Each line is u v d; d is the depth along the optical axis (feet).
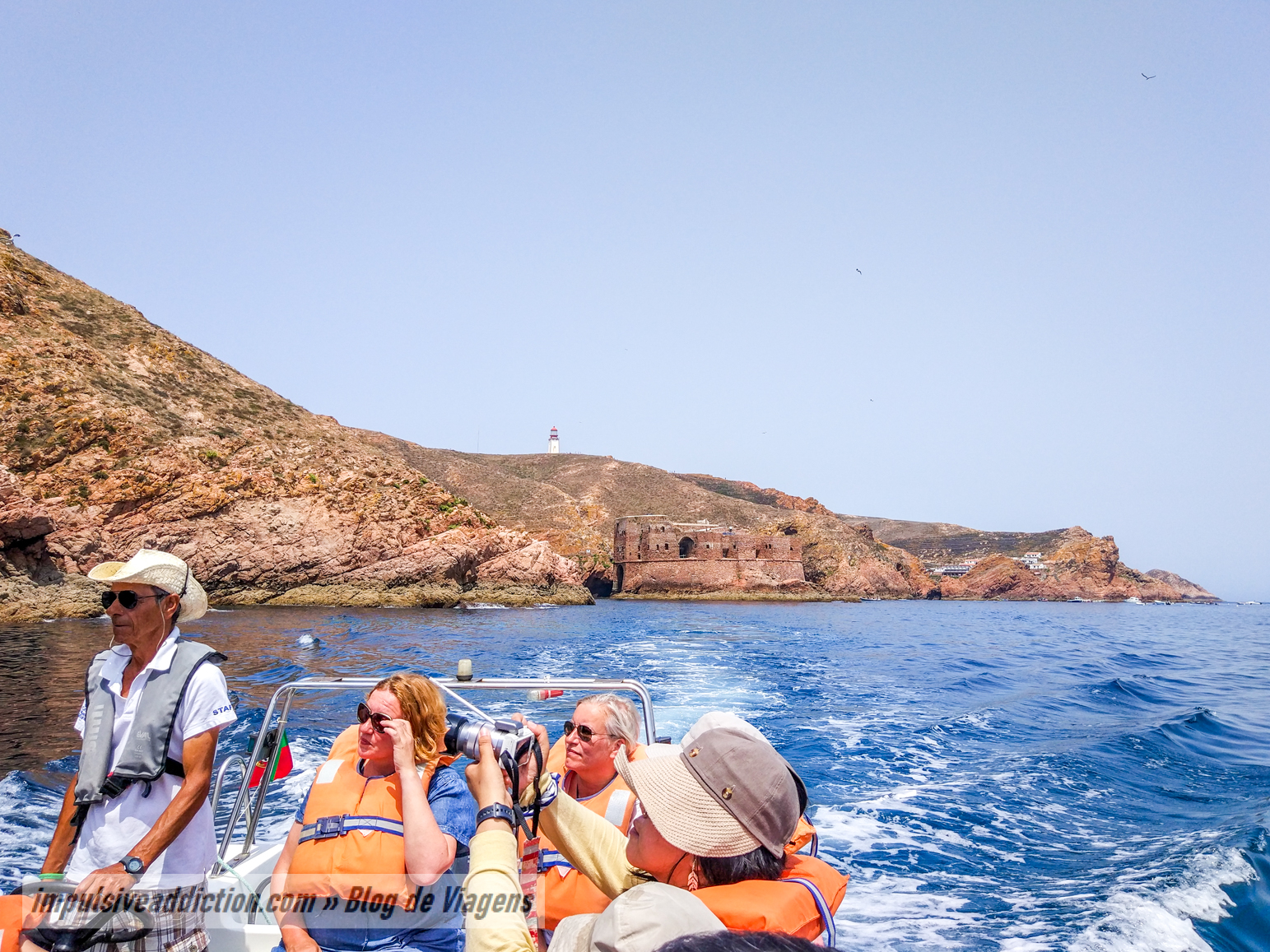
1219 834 24.89
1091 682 68.23
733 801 6.28
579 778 11.90
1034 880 21.70
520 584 214.28
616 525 346.74
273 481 174.19
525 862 8.84
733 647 101.04
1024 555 512.63
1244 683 74.49
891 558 405.80
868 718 47.09
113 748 10.00
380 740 10.28
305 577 169.78
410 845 9.38
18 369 155.53
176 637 10.34
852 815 27.55
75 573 138.00
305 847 10.25
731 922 5.83
